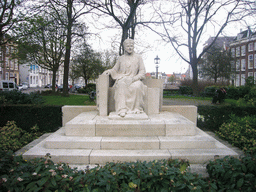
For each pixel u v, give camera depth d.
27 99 7.90
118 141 4.16
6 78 37.59
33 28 11.38
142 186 2.92
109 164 3.24
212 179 3.15
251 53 30.72
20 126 7.00
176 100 17.09
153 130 4.50
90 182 2.84
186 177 2.82
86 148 4.18
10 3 10.98
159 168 2.98
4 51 13.88
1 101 7.50
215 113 7.18
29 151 4.03
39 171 2.92
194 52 18.88
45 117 7.01
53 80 21.27
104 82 5.40
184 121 4.69
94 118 5.00
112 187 2.79
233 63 30.47
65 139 4.27
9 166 3.19
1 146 4.88
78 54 19.56
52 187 2.79
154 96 5.67
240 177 3.02
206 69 30.11
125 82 5.17
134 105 5.09
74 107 6.29
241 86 18.73
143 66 5.92
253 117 6.26
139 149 4.17
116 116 4.80
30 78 47.84
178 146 4.20
